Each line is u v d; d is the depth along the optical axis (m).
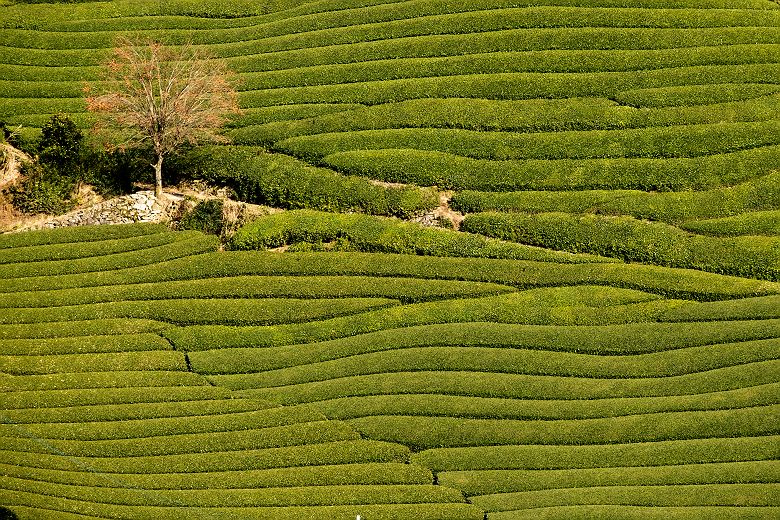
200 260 75.12
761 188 74.25
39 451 66.19
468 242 74.00
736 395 64.75
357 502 62.44
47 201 78.88
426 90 82.50
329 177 78.25
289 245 76.25
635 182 75.81
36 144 81.81
